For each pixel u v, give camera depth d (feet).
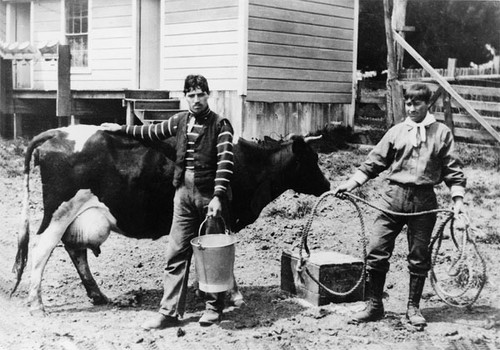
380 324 16.28
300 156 18.71
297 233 26.09
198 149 15.98
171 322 16.15
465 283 19.70
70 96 44.96
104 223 17.31
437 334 15.62
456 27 67.00
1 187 34.04
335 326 16.11
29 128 53.62
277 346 14.70
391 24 46.01
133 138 17.35
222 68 42.01
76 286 19.65
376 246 16.28
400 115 45.24
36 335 15.24
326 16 46.70
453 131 45.37
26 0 57.47
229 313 17.12
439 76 42.60
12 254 23.27
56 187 16.88
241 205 18.29
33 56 48.24
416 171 15.80
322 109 47.26
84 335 15.29
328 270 17.81
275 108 43.45
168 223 17.94
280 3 42.96
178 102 44.39
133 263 22.26
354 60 49.44
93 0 51.52
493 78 46.29
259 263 22.27
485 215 28.81
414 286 16.30
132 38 49.26
